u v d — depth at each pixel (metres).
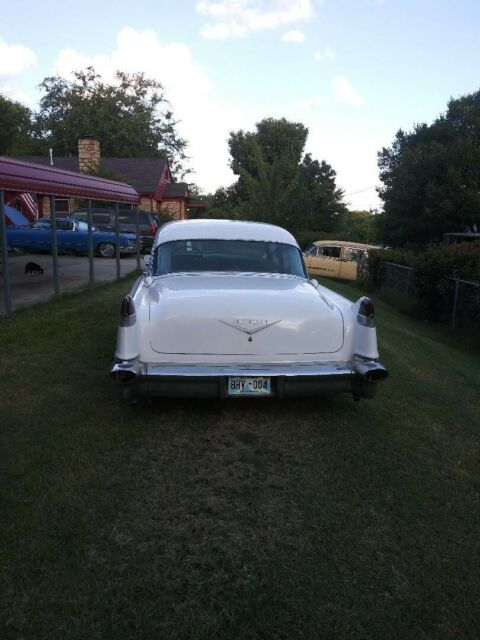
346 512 3.31
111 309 8.62
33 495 3.28
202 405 4.84
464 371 7.58
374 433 4.50
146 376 4.02
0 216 7.48
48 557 2.75
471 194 26.20
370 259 19.05
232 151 54.31
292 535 3.06
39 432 4.11
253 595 2.60
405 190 29.00
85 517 3.09
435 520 3.29
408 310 14.26
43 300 9.33
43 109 43.75
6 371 5.45
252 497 3.41
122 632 2.36
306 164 48.09
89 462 3.71
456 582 2.78
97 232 18.95
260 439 4.23
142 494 3.37
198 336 4.12
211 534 3.02
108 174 27.67
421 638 2.44
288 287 4.86
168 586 2.62
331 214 43.84
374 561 2.89
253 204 27.42
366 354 4.32
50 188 9.07
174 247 5.45
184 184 35.22
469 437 4.67
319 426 4.55
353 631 2.44
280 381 4.14
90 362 5.87
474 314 11.02
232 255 5.47
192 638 2.35
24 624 2.36
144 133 42.97
